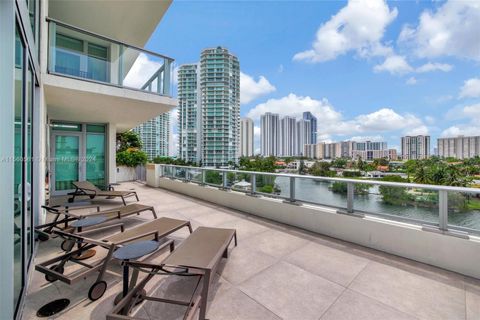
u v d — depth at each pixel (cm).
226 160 4781
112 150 972
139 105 684
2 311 173
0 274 172
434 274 287
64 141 873
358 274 288
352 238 384
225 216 550
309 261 321
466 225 290
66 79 520
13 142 178
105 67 587
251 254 343
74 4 655
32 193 333
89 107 699
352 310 223
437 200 312
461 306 229
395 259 326
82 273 242
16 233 236
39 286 257
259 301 236
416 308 226
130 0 644
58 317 210
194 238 305
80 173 902
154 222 386
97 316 212
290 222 479
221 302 234
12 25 176
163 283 267
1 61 171
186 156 4809
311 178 452
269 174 538
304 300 238
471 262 280
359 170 3734
